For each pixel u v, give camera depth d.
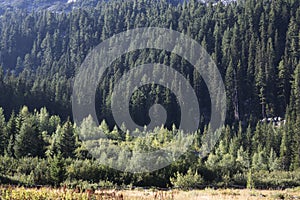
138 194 32.47
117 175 55.62
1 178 50.16
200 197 33.38
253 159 101.31
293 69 165.62
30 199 21.98
